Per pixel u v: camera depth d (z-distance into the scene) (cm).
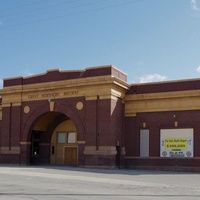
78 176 2700
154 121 3925
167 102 3875
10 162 4322
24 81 4366
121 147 3975
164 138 3856
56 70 4159
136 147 3978
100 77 3812
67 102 4053
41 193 1638
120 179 2536
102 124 3797
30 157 4522
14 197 1495
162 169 3819
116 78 3778
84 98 3947
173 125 3819
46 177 2548
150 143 3916
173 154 3791
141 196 1587
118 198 1498
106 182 2259
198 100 3725
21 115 4341
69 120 4534
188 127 3747
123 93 4047
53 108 4131
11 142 4359
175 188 1986
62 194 1609
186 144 3738
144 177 2797
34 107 4266
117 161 3931
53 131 4625
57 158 4562
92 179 2456
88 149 3834
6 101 4459
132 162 3975
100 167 3750
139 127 3991
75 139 4481
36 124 4416
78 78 4003
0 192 1667
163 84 3919
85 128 3891
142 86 4025
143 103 3997
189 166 3694
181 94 3784
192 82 3781
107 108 3788
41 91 4231
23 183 2100
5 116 4438
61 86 4066
